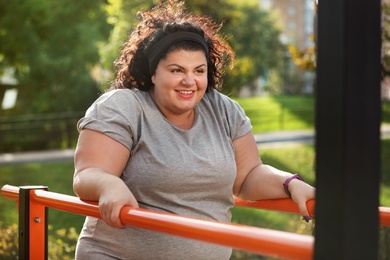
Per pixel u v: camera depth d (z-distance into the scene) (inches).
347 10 51.2
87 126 89.8
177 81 90.7
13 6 901.2
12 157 731.4
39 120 859.4
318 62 53.0
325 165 52.9
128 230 90.9
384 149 563.2
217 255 93.9
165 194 91.4
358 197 52.5
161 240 90.6
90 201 85.4
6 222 334.3
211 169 92.3
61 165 621.6
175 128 92.7
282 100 1218.0
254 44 1076.5
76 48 922.7
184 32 91.4
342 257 52.0
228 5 862.5
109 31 919.7
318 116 53.2
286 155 645.3
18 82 954.1
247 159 99.7
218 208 95.3
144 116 92.0
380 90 53.2
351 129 51.8
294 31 1696.6
